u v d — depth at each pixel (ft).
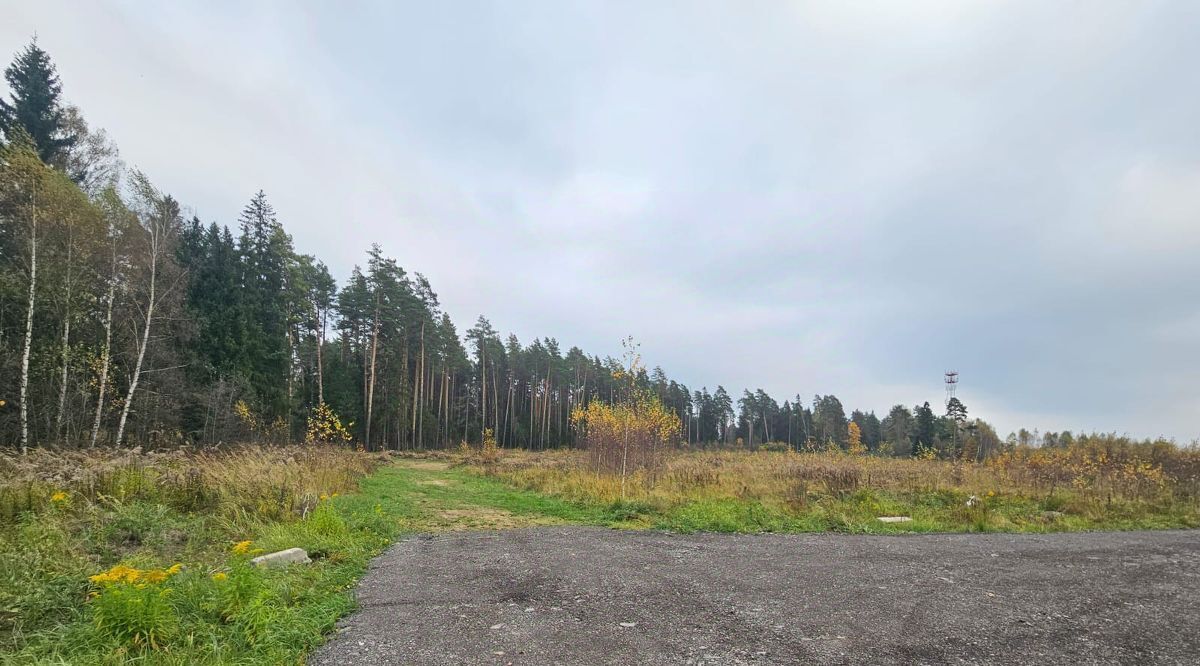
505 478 60.39
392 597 17.10
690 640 13.43
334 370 128.67
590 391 220.23
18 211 56.34
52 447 47.65
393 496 42.80
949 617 15.38
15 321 62.28
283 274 111.75
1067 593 18.15
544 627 14.35
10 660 10.87
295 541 22.90
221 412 79.51
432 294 156.25
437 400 177.99
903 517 36.52
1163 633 14.35
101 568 17.15
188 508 27.22
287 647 12.46
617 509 37.17
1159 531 34.04
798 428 293.02
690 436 259.80
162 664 11.06
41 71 75.97
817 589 18.30
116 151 70.28
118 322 70.85
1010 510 40.27
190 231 99.30
